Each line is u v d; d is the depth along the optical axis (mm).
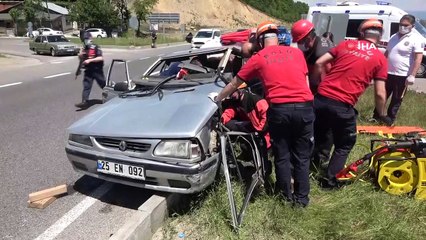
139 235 2926
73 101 9188
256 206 3334
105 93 5562
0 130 6535
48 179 4379
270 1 112625
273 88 3207
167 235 3098
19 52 27312
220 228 3086
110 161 3438
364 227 3055
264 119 3635
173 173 3195
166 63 5109
